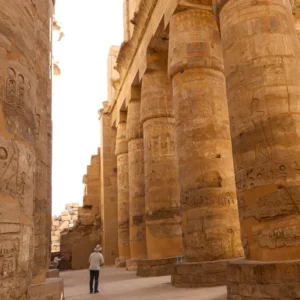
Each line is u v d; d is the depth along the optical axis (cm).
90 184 2642
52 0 760
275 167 606
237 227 895
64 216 2955
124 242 1983
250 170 636
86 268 2338
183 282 884
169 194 1318
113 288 1004
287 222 579
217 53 1042
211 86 1002
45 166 620
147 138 1413
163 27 1339
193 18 1066
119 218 2038
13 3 274
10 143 251
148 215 1327
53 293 538
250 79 668
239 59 695
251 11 706
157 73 1484
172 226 1291
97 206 2583
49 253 648
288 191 590
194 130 961
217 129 960
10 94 258
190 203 923
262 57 668
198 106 977
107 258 2297
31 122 289
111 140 2552
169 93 1472
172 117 1428
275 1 711
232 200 909
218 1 773
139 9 1496
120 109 2128
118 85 2125
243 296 580
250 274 570
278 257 575
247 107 662
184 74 1020
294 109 633
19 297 247
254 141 639
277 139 618
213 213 891
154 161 1358
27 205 271
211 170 919
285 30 695
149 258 1298
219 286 825
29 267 272
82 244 2394
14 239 246
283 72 655
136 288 955
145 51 1516
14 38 270
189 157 951
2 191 238
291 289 523
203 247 880
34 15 315
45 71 659
